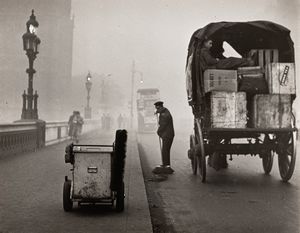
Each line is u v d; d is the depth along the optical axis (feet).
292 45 30.94
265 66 30.48
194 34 34.76
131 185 25.30
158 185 28.96
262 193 25.80
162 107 35.78
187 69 36.19
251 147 30.55
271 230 17.17
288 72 29.17
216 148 30.60
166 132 35.27
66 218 16.88
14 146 44.37
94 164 18.13
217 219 19.21
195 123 33.73
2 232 14.67
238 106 28.94
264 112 29.14
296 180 31.19
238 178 32.27
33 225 15.69
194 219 19.29
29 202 20.03
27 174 29.66
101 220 16.58
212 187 28.12
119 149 17.88
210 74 29.12
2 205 19.31
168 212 20.75
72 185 18.17
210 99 29.19
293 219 19.10
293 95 29.19
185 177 32.81
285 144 30.12
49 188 23.90
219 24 31.42
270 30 31.22
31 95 54.65
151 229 15.17
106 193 18.13
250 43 36.17
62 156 42.98
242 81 29.53
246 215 19.94
